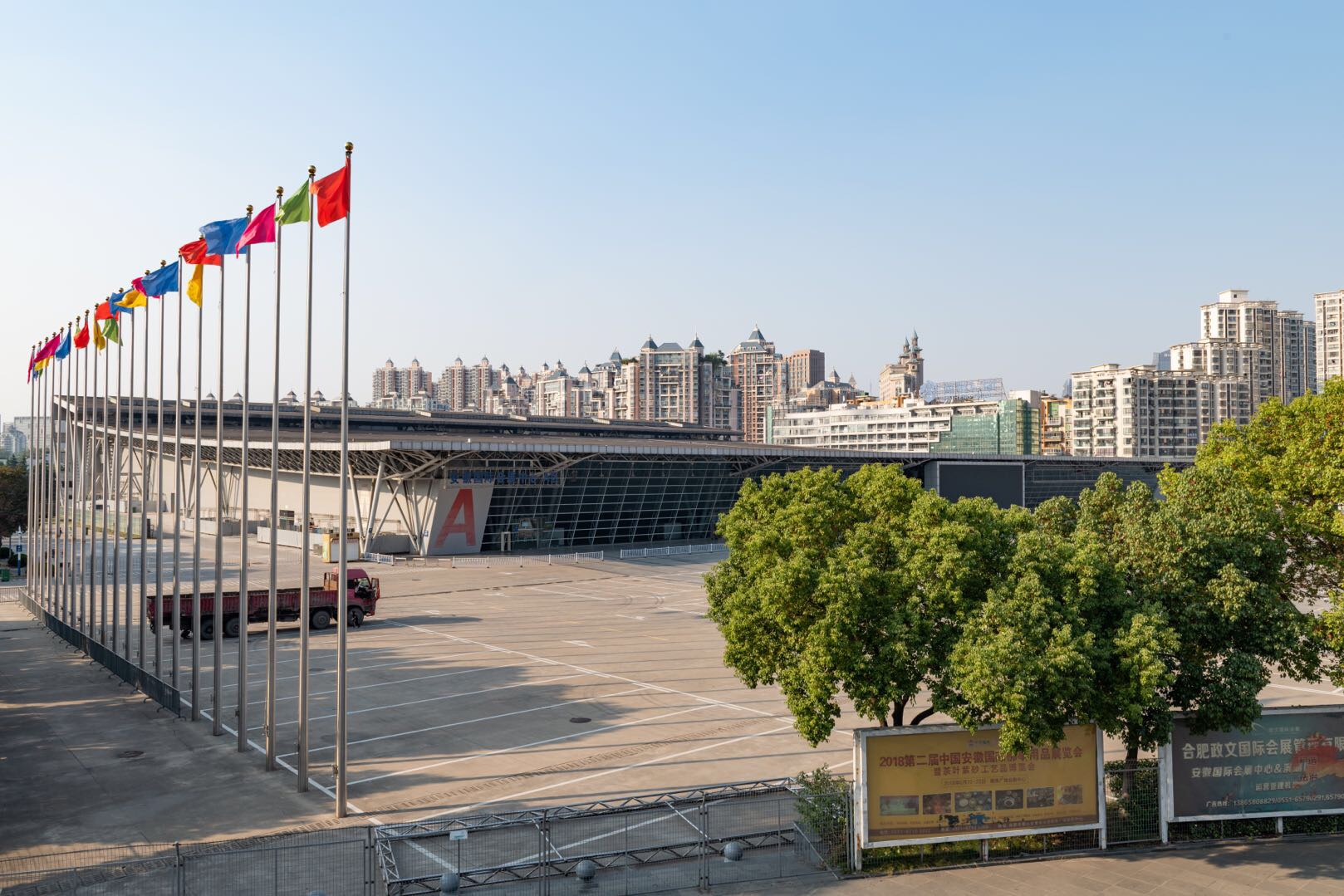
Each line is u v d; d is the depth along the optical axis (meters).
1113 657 22.89
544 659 48.84
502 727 36.41
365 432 135.12
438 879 22.03
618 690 42.25
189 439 112.00
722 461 120.50
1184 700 24.30
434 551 98.62
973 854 23.92
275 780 30.20
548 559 97.88
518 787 29.45
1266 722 25.14
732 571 28.06
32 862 23.59
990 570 24.69
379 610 65.12
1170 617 24.08
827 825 24.67
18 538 115.50
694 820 26.34
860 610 23.22
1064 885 22.09
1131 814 24.83
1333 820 25.72
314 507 114.62
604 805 27.42
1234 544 25.05
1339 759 25.33
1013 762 23.94
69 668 47.94
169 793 28.92
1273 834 25.19
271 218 31.84
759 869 23.20
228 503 128.00
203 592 64.25
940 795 23.66
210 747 33.94
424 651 50.94
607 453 101.00
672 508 118.94
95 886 22.12
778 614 24.05
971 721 22.55
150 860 23.64
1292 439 34.66
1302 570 30.77
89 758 32.47
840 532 26.78
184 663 47.88
